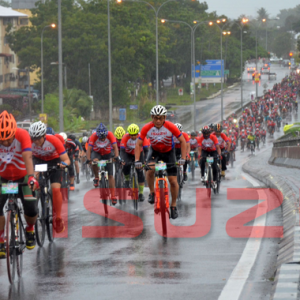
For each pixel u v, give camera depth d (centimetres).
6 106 17625
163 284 1464
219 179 3831
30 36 18038
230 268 1611
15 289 1467
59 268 1684
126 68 17112
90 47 16262
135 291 1410
